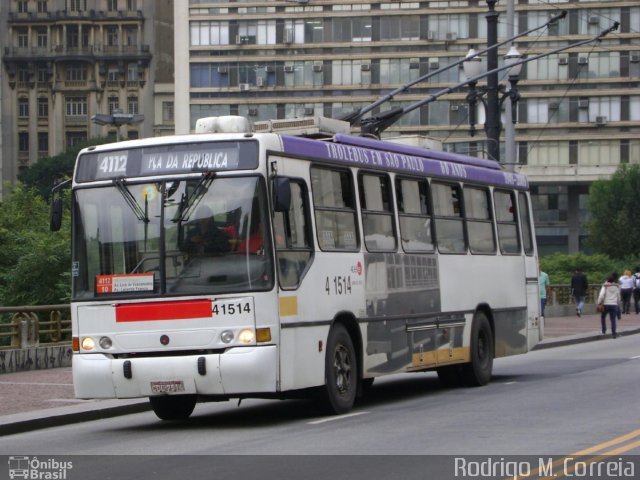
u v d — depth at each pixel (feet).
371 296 64.90
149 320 55.98
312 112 374.22
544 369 92.89
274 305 55.21
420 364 70.08
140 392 55.67
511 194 86.43
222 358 54.60
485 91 117.50
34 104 491.72
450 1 369.50
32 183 437.99
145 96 490.90
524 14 373.81
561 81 374.02
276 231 56.24
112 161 58.18
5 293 136.56
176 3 379.14
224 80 377.71
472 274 78.07
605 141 375.25
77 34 490.49
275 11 375.66
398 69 372.58
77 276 57.82
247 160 56.24
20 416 63.05
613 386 72.95
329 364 60.18
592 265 254.27
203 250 55.83
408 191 70.79
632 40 370.73
